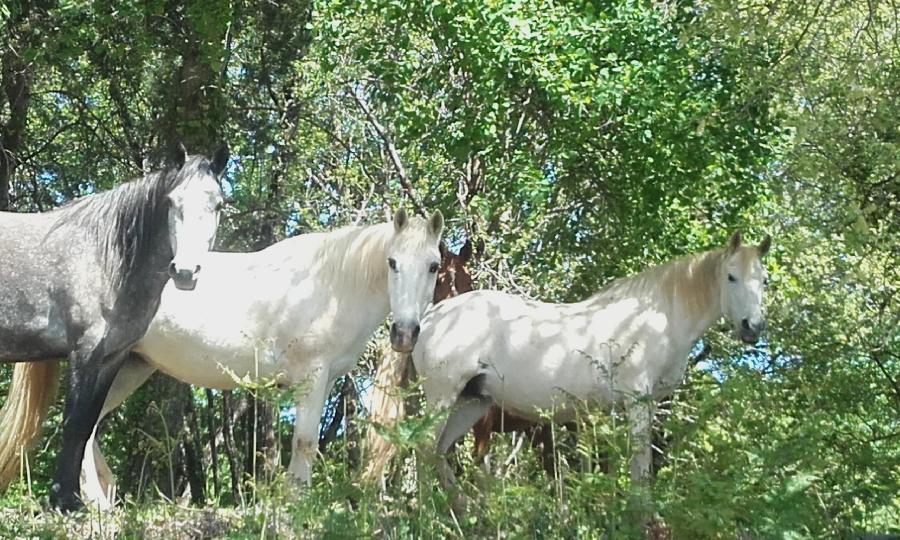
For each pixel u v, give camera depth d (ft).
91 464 27.27
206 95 48.03
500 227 48.37
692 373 41.24
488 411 31.50
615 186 46.11
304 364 27.40
